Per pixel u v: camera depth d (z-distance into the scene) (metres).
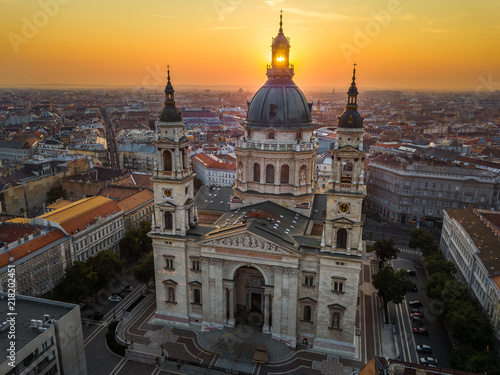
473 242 120.88
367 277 142.75
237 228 100.94
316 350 101.69
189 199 108.88
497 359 86.31
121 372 95.81
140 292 132.25
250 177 124.88
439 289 114.25
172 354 100.56
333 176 92.56
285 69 123.50
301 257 96.81
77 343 87.00
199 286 108.31
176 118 102.06
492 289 100.69
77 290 116.06
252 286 112.12
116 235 150.50
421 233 154.88
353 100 91.69
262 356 96.94
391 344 105.38
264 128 120.00
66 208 141.88
